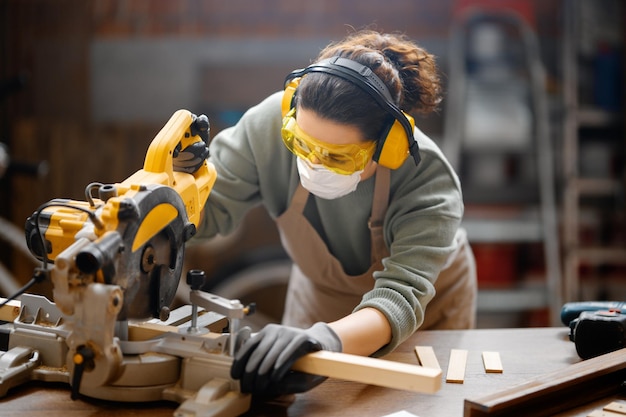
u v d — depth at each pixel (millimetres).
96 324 1246
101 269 1234
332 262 1909
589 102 4023
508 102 3725
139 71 3965
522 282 3865
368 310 1488
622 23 3971
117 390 1327
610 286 4039
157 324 1457
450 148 3760
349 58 1470
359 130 1429
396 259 1571
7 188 3949
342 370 1280
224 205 1840
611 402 1414
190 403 1264
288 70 3992
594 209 4082
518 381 1508
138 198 1299
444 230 1596
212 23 3957
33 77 3951
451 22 3963
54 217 1344
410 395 1434
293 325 2268
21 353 1417
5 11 3902
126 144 3998
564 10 3984
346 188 1549
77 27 3932
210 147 1891
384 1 3957
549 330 1832
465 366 1581
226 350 1336
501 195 3764
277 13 3957
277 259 3842
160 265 1387
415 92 1583
